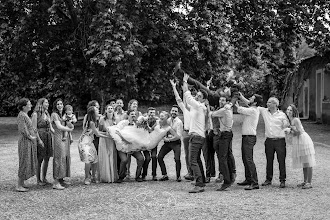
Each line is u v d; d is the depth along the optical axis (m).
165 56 23.59
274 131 8.95
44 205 7.48
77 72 23.50
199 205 7.30
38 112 9.43
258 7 23.81
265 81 33.66
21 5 22.34
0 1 21.88
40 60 24.91
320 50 23.95
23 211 7.10
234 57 26.17
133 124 9.73
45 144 9.41
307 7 23.62
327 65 24.89
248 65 26.16
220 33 23.56
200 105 8.48
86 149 9.44
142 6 21.33
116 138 9.43
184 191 8.55
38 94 29.58
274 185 9.11
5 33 22.44
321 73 27.28
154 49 23.11
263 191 8.48
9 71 25.86
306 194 8.11
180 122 9.67
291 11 23.14
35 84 26.20
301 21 23.59
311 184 9.10
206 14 22.25
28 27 22.22
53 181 9.84
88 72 23.22
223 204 7.36
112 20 20.03
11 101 39.38
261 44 24.89
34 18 22.25
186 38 22.05
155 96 24.08
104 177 9.60
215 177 10.30
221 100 8.88
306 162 8.63
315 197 7.82
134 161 12.83
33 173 8.81
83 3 22.20
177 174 9.73
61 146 8.95
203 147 9.58
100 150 9.65
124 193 8.38
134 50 19.97
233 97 8.78
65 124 9.18
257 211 6.85
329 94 27.00
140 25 21.34
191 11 22.73
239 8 24.25
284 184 8.82
